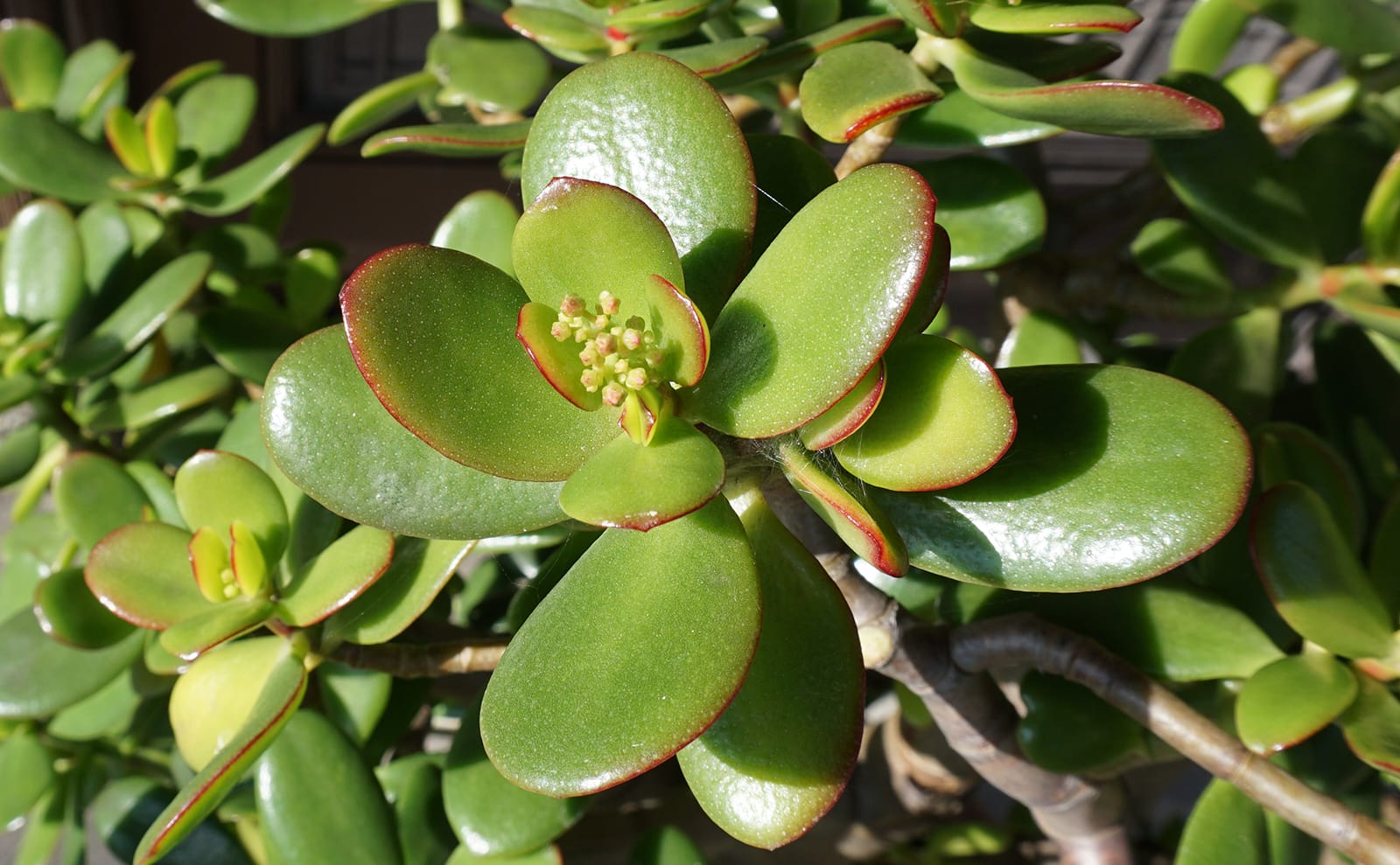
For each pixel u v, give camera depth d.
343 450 0.24
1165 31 0.57
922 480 0.22
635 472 0.22
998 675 0.35
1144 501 0.23
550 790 0.21
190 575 0.29
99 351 0.35
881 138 0.30
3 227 0.53
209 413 0.41
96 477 0.33
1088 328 0.39
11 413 0.50
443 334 0.23
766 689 0.23
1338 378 0.36
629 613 0.22
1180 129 0.25
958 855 0.43
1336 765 0.30
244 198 0.39
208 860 0.34
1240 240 0.31
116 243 0.39
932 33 0.27
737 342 0.23
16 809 0.34
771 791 0.23
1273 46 0.63
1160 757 0.30
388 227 0.77
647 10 0.29
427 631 0.34
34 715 0.31
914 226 0.21
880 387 0.22
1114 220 0.40
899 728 0.40
